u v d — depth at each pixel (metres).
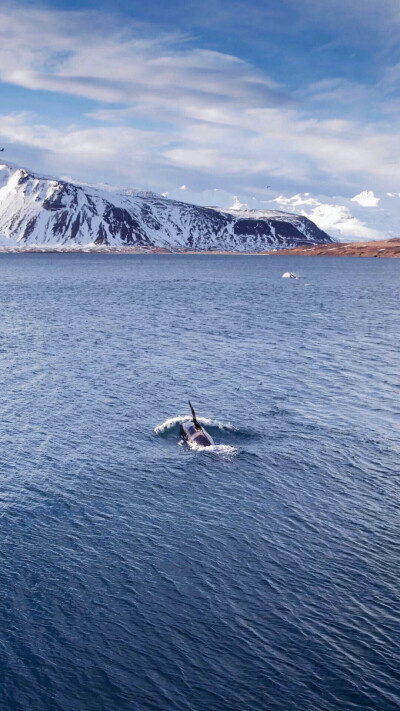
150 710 17.75
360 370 55.94
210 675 18.97
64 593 22.59
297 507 29.17
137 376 53.03
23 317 92.69
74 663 19.41
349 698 18.11
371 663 19.38
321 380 52.03
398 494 30.56
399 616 21.44
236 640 20.34
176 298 129.50
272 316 97.50
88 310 104.06
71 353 63.00
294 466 33.84
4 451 35.59
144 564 24.41
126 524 27.47
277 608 21.84
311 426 40.19
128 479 32.09
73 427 39.69
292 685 18.58
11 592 22.58
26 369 55.19
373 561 24.69
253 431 39.19
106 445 36.72
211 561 24.62
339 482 31.89
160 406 44.34
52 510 28.66
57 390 48.19
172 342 70.38
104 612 21.62
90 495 30.22
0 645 20.05
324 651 19.84
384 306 115.81
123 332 77.88
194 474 32.81
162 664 19.38
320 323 89.06
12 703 17.92
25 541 25.94
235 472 33.06
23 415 41.94
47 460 34.41
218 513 28.53
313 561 24.67
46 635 20.53
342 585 23.14
